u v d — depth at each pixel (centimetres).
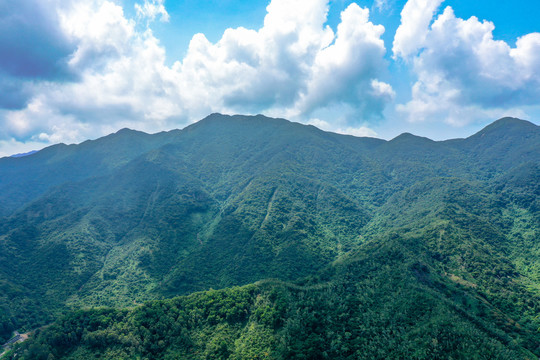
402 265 14112
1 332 16312
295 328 11469
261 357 10781
